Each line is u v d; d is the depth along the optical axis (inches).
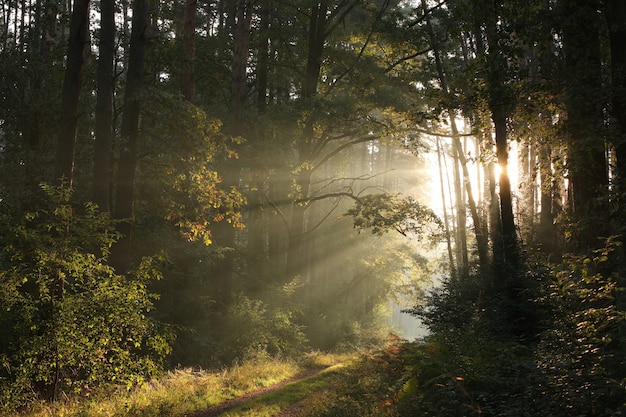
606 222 367.9
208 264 1006.4
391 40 1063.6
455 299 732.0
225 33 1204.5
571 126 414.6
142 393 464.8
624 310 276.1
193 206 711.1
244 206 1059.9
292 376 676.1
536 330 565.0
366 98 1004.6
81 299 429.4
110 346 438.9
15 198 677.9
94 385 458.9
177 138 665.0
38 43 943.7
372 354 601.3
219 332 896.9
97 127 624.1
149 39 666.8
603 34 425.7
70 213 434.3
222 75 1093.1
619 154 383.9
